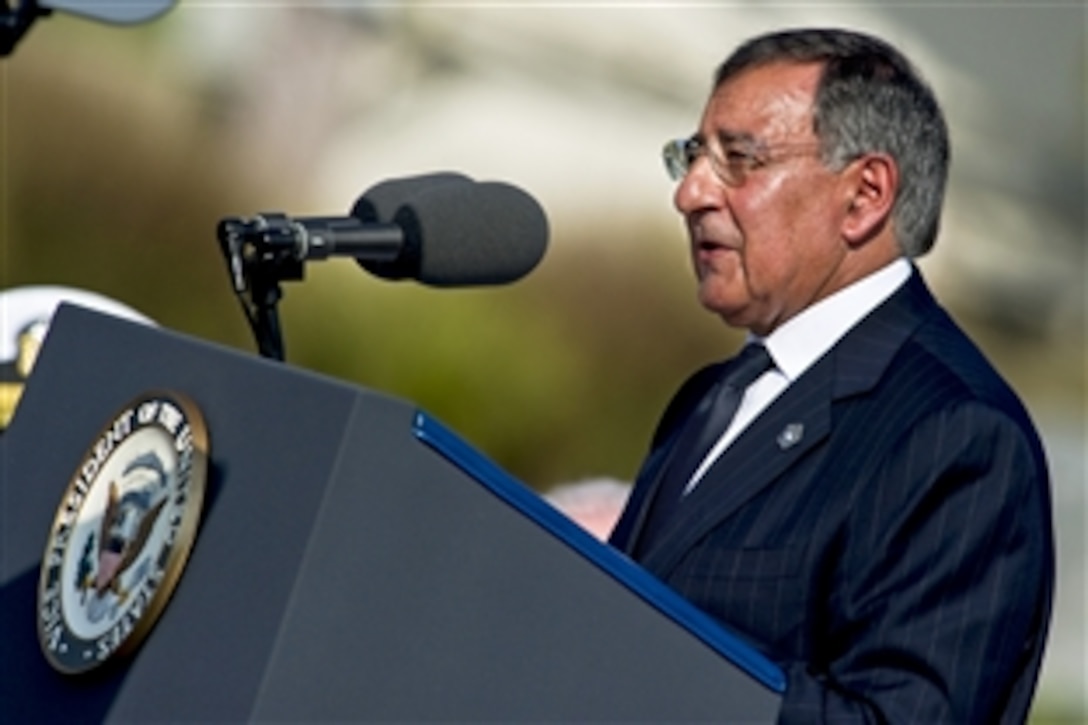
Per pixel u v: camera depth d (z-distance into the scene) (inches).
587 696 327.9
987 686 408.2
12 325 597.9
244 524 316.8
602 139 1275.8
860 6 1366.9
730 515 439.5
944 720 398.9
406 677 312.2
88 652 332.8
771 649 421.7
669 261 1253.7
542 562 324.8
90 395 375.6
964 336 463.5
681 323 1246.3
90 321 387.9
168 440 336.5
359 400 308.8
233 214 1218.6
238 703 301.4
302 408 317.1
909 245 470.9
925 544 414.3
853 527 421.4
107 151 1205.7
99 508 346.9
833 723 394.3
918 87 467.2
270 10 1253.1
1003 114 1376.7
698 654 337.4
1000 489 418.6
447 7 1279.5
